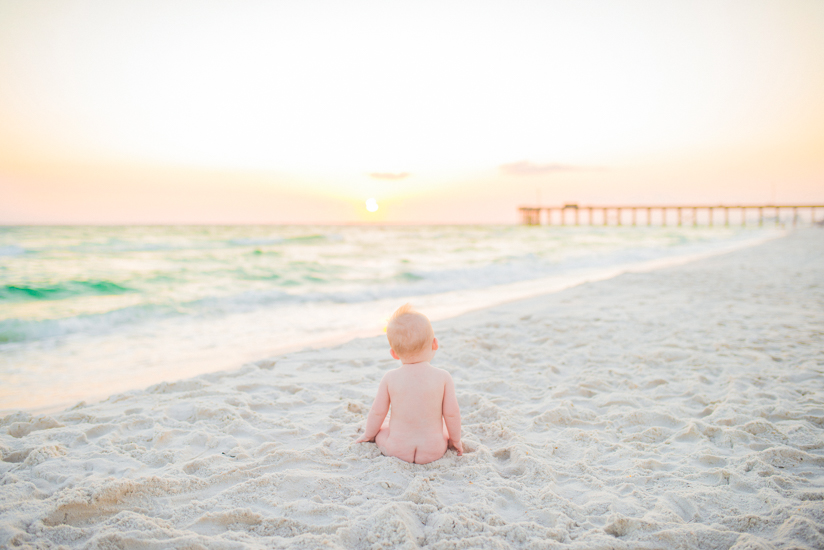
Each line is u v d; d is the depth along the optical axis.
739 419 2.74
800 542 1.59
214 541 1.60
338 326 6.22
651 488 2.05
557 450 2.42
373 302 8.24
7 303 7.62
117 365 4.41
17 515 1.71
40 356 4.72
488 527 1.70
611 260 16.52
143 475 2.07
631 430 2.71
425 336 2.31
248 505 1.87
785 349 4.28
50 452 2.27
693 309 6.32
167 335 5.68
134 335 5.68
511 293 9.29
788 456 2.28
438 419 2.32
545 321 5.55
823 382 3.38
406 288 9.45
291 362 4.11
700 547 1.61
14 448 2.35
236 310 7.36
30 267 12.33
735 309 6.27
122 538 1.57
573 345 4.59
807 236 30.77
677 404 3.04
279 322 6.48
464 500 1.92
